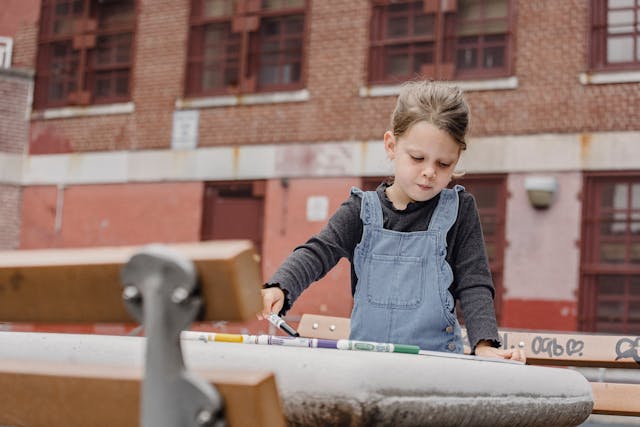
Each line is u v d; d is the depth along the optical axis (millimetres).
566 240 11367
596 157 11430
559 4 11898
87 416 1054
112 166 13984
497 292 11586
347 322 2852
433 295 2174
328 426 1115
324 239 2189
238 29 13531
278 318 1940
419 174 2143
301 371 1122
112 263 915
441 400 1211
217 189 13445
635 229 11195
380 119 12516
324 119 12820
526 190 11555
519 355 2039
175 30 13977
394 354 1193
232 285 875
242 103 13328
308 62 13039
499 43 12203
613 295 11188
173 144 13656
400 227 2254
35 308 993
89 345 1301
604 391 2791
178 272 878
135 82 14070
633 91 11453
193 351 1205
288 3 13414
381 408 1116
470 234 2271
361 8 12852
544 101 11789
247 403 924
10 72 14500
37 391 1086
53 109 14445
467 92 12109
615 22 11750
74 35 14578
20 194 14430
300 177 12797
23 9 14859
